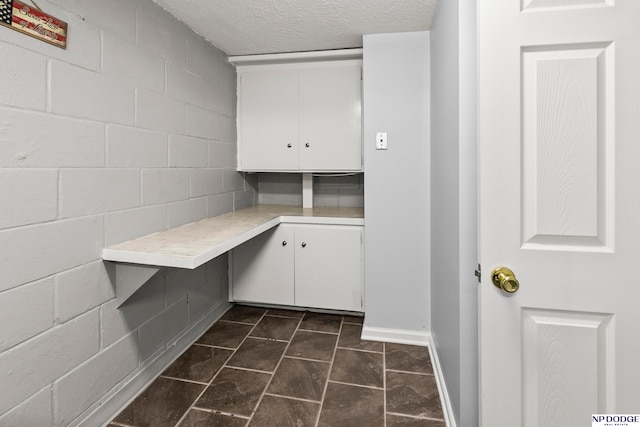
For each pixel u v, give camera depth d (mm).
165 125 1763
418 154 2025
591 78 908
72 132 1223
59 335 1194
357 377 1739
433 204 1917
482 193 974
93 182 1319
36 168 1097
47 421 1154
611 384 943
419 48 1998
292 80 2547
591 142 918
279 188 3117
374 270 2141
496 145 958
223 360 1893
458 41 1252
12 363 1040
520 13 924
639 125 887
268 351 1995
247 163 2660
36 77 1088
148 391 1614
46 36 1114
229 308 2635
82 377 1295
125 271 1435
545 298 962
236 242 1624
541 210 952
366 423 1416
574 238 944
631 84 885
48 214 1141
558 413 980
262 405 1523
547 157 941
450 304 1469
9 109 1011
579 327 955
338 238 2396
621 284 920
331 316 2496
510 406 998
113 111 1412
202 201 2152
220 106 2379
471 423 1298
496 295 986
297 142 2566
